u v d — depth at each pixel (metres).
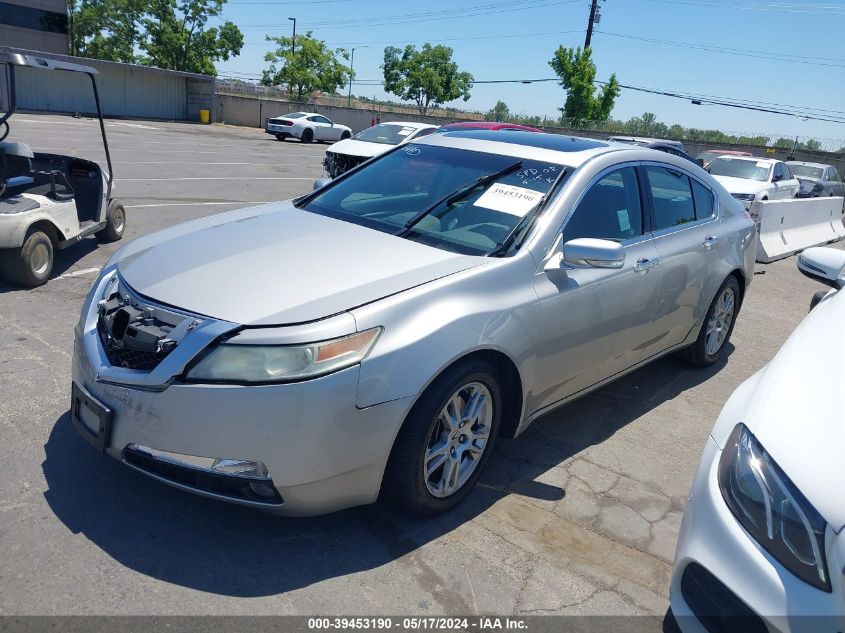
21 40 37.06
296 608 2.65
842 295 3.42
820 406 2.32
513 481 3.68
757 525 2.12
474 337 3.05
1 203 5.89
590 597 2.86
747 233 5.35
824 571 1.95
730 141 36.59
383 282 3.03
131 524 3.04
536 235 3.56
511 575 2.94
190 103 39.81
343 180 4.46
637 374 5.33
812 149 34.31
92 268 6.87
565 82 38.12
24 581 2.65
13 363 4.53
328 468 2.74
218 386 2.63
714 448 2.49
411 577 2.87
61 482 3.29
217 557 2.88
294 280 3.00
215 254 3.30
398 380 2.81
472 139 4.48
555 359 3.60
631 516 3.45
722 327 5.44
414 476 2.99
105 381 2.86
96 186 7.32
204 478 2.72
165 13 46.47
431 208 3.80
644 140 17.38
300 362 2.66
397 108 50.38
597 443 4.19
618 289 3.90
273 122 32.19
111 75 34.94
